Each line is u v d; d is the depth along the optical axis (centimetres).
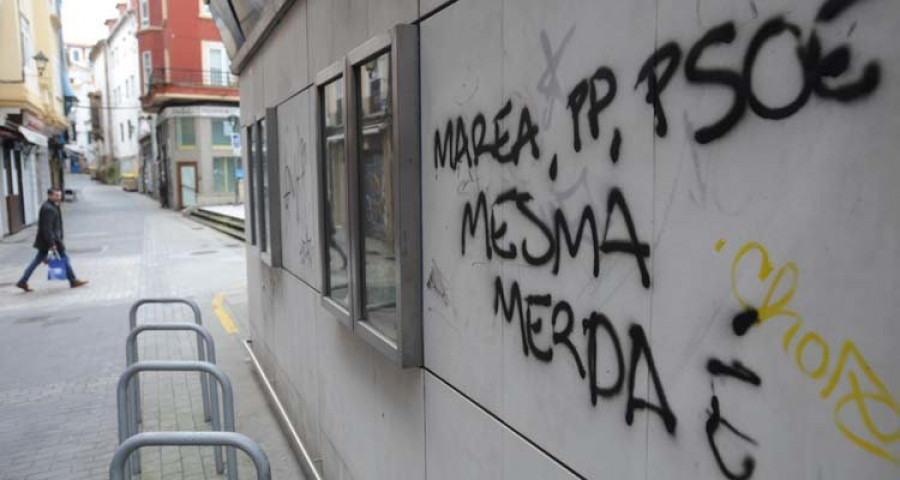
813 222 105
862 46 97
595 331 160
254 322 716
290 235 505
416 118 255
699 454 130
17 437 529
